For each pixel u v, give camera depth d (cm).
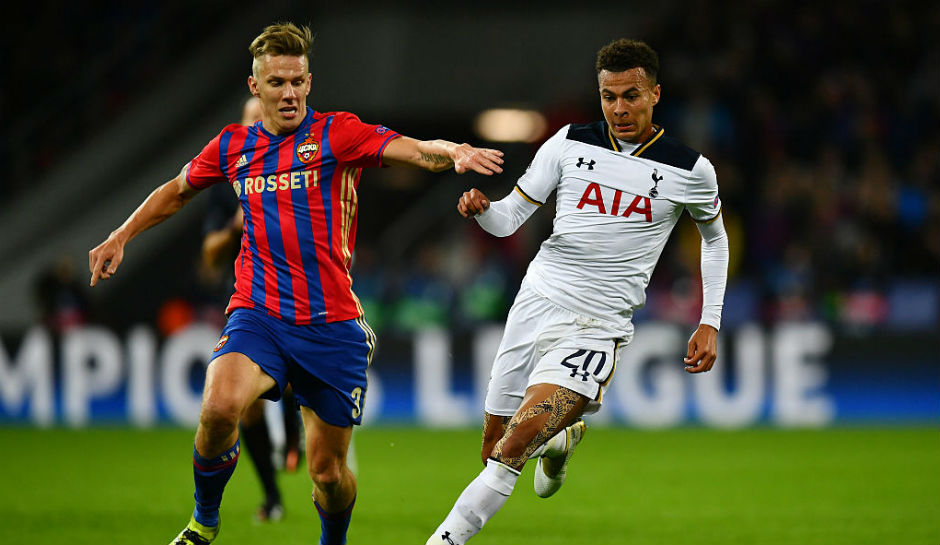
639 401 4334
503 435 1800
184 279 5675
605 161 1773
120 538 2173
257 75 1672
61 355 4422
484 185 5878
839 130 5697
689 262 4788
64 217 6106
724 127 5606
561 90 6212
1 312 5681
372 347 1752
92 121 6550
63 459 3456
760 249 5097
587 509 2559
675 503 2645
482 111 6322
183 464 3344
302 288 1677
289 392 2202
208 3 6938
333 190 1683
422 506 2617
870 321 4684
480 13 6712
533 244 5312
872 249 5003
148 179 6166
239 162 1705
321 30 6725
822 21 6116
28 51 6712
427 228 5716
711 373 4347
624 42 1741
